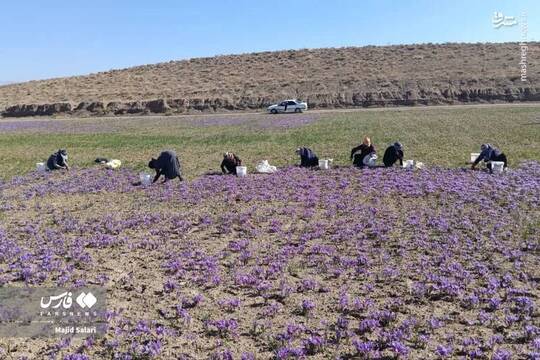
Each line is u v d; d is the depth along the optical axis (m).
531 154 27.66
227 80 100.44
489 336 8.70
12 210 18.22
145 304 10.22
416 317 9.38
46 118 81.31
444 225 14.80
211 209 17.62
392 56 109.25
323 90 88.12
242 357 8.03
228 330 8.97
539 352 8.07
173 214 17.03
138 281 11.38
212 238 14.49
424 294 10.31
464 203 17.42
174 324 9.32
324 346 8.39
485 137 35.75
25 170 27.83
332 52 117.44
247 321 9.41
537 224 14.79
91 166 28.36
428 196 18.53
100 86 104.62
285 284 10.98
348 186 20.62
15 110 87.88
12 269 12.12
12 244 13.98
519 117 50.78
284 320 9.41
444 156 27.73
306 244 13.73
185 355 8.23
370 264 12.08
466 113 58.62
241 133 44.94
